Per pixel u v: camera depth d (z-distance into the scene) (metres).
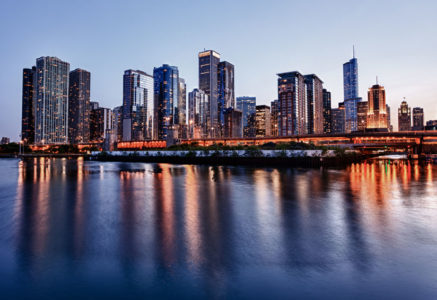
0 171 50.25
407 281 7.15
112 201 19.20
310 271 7.77
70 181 32.78
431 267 7.97
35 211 16.05
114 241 10.48
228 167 62.66
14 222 13.47
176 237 10.93
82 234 11.42
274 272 7.71
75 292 6.76
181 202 18.72
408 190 24.17
